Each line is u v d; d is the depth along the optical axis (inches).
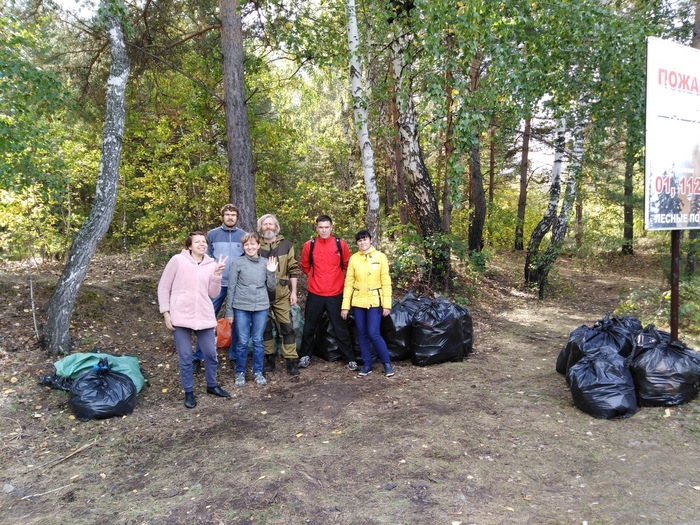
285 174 433.1
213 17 407.2
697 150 183.2
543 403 177.0
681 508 110.7
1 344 213.9
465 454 140.9
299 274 385.4
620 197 657.0
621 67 285.3
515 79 251.8
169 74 399.5
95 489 132.1
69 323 225.6
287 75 558.3
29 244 252.2
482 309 375.6
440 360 231.1
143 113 404.5
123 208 420.2
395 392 194.5
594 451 139.6
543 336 297.3
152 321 271.0
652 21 341.1
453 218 645.3
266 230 220.7
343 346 228.5
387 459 139.6
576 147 427.5
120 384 180.1
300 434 160.6
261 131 396.5
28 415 173.2
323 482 129.0
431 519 110.7
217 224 428.5
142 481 135.4
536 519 109.3
